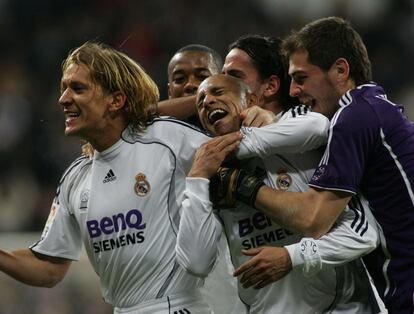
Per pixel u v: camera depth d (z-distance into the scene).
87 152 16.72
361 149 15.28
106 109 16.00
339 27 15.95
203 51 19.55
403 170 15.48
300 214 15.01
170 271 15.91
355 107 15.45
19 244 32.62
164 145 16.05
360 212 15.50
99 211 16.02
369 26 55.97
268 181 15.88
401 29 56.25
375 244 15.45
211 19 55.66
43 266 17.03
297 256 15.02
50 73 54.00
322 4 56.50
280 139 15.27
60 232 16.88
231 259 16.38
